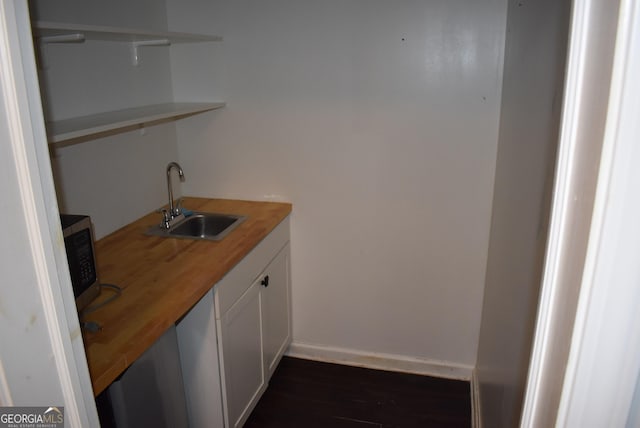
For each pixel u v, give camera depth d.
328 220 2.55
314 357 2.80
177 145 2.65
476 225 2.36
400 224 2.46
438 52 2.17
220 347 1.88
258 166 2.57
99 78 2.06
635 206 0.50
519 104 1.63
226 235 2.14
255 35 2.38
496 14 2.07
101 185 2.12
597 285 0.54
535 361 0.67
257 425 2.29
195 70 2.52
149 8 2.33
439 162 2.32
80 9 1.91
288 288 2.66
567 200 0.58
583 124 0.54
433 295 2.53
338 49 2.29
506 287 1.65
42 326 0.75
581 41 0.54
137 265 1.84
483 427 2.00
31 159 0.69
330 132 2.42
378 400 2.46
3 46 0.64
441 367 2.63
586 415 0.59
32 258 0.72
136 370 1.43
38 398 0.76
